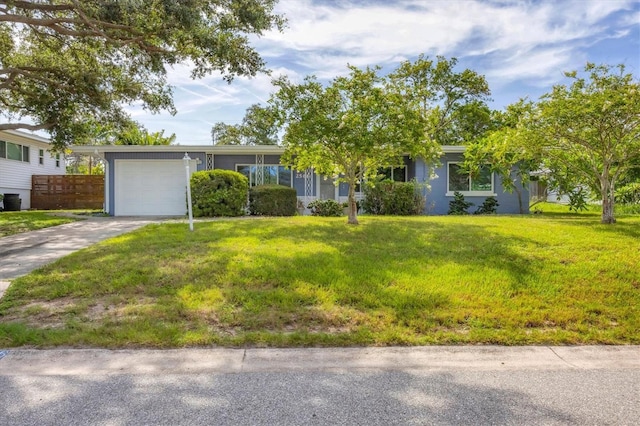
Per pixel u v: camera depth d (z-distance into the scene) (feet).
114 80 42.60
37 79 40.75
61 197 68.49
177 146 48.75
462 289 15.49
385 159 30.30
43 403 8.51
